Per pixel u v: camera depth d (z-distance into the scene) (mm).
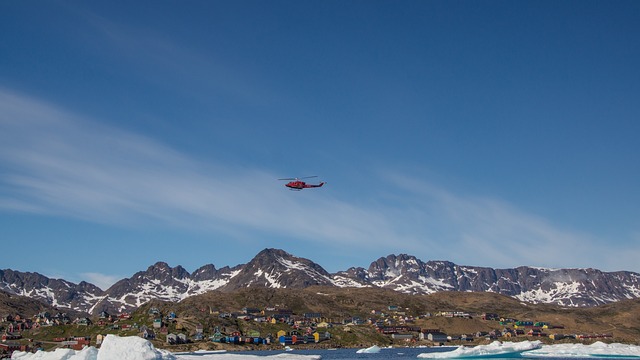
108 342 177875
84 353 199875
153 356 174875
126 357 172375
